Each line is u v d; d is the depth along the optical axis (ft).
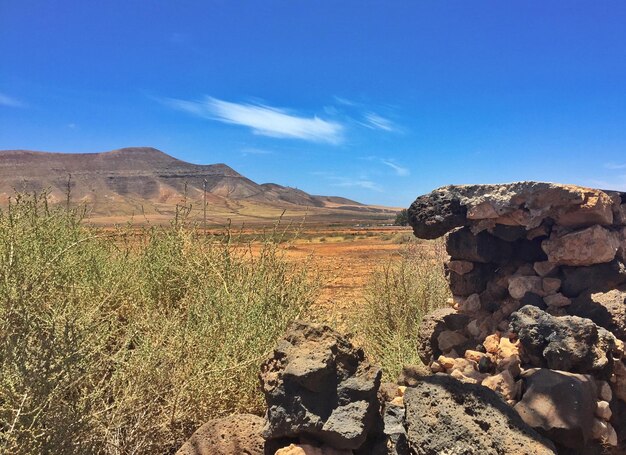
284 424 8.90
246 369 13.14
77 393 10.64
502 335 14.07
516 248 15.53
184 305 17.44
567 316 12.14
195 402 12.05
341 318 20.22
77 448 9.43
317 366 8.81
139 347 12.58
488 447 8.71
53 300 13.17
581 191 13.03
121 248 20.68
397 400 11.17
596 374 11.57
